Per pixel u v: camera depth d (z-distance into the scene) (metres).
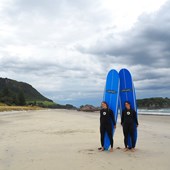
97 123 23.09
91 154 8.73
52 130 16.91
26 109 91.06
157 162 7.54
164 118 32.00
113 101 10.17
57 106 194.75
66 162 7.61
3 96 131.38
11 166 7.25
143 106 138.25
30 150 9.67
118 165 7.19
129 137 9.63
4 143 11.48
